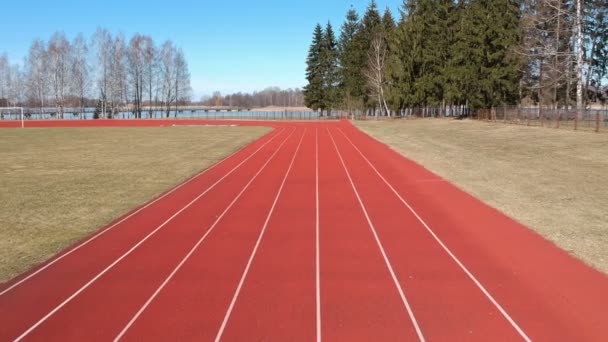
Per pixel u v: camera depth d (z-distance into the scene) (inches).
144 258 325.7
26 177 688.4
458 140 1127.0
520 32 1684.3
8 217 448.5
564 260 304.2
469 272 288.8
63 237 381.4
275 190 571.2
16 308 250.4
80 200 523.8
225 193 556.1
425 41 2277.3
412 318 230.5
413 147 1028.5
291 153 987.3
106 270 303.7
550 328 219.0
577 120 1141.1
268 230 391.2
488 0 1776.6
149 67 3563.0
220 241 362.3
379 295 257.6
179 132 1717.5
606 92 1691.7
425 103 2313.0
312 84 3351.4
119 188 595.2
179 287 273.6
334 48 3339.1
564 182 553.9
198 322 229.9
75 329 226.1
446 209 450.0
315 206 479.2
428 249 334.6
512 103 1765.5
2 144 1248.8
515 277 279.3
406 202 487.8
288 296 258.1
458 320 227.8
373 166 763.4
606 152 752.3
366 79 2790.4
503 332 215.6
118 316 238.4
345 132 1600.6
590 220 391.2
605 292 255.8
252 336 215.2
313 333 217.0
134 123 2433.6
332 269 298.5
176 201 513.3
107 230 399.5
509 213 425.1
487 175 625.9
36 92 3373.5
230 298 257.0
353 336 213.8
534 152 818.2
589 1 1544.0
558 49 1593.3
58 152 1038.4
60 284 282.0
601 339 208.8
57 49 3346.5
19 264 317.7
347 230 388.2
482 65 1748.3
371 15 3019.2
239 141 1294.3
